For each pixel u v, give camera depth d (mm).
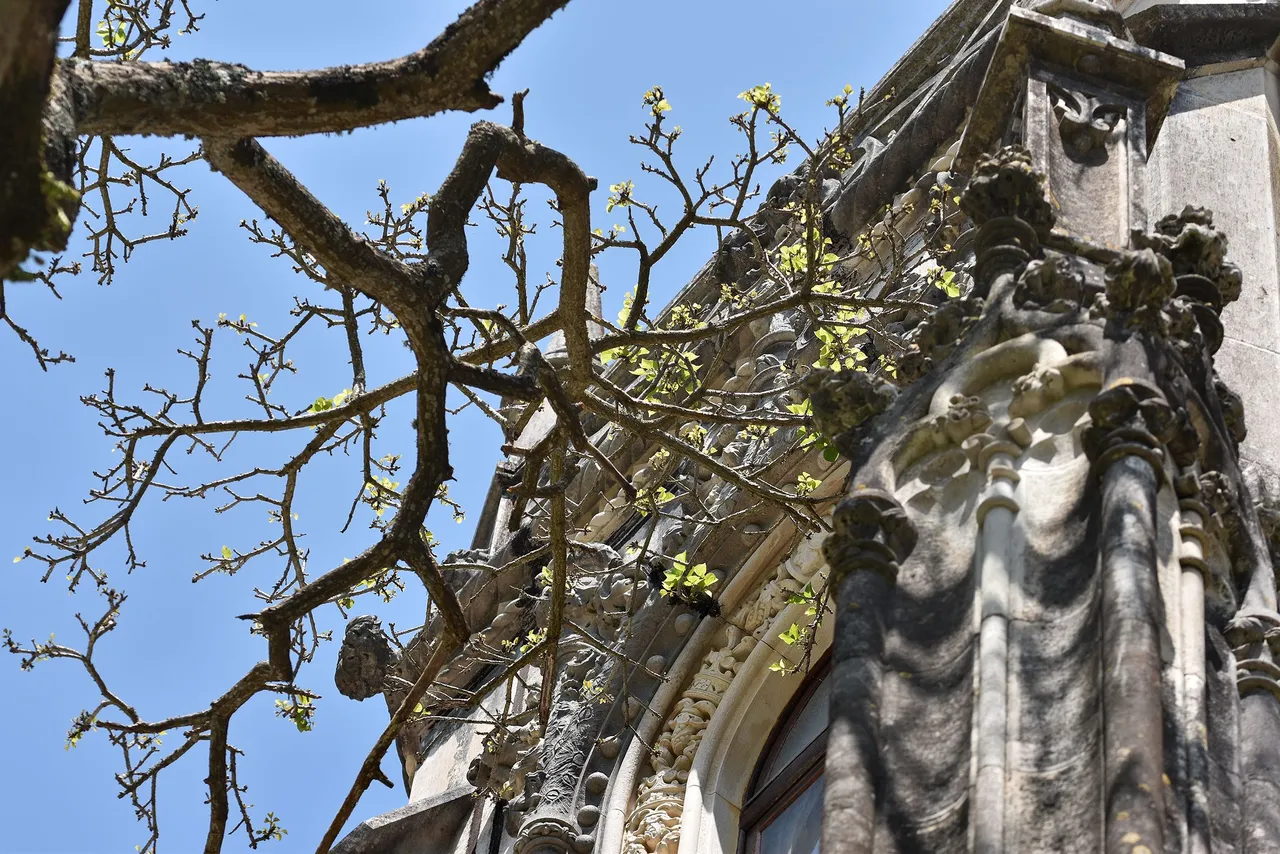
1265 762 7090
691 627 14773
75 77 6691
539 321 10109
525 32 7309
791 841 13062
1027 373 8289
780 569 14281
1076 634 7078
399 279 7863
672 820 13672
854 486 8195
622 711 14664
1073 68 10477
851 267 15742
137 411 10203
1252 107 12898
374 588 10836
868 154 16750
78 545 10352
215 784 9070
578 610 15648
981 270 8984
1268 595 7766
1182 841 6398
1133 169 9836
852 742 7059
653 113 10320
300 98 7117
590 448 9453
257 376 10547
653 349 11750
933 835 6770
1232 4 13414
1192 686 6910
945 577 7727
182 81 6941
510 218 10367
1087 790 6523
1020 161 9203
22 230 5539
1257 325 10953
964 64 15852
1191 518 7516
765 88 10664
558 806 14234
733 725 13977
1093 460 7598
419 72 7238
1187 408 8016
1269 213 11906
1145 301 8133
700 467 15422
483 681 17547
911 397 8539
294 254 10453
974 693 7016
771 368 15070
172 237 10984
